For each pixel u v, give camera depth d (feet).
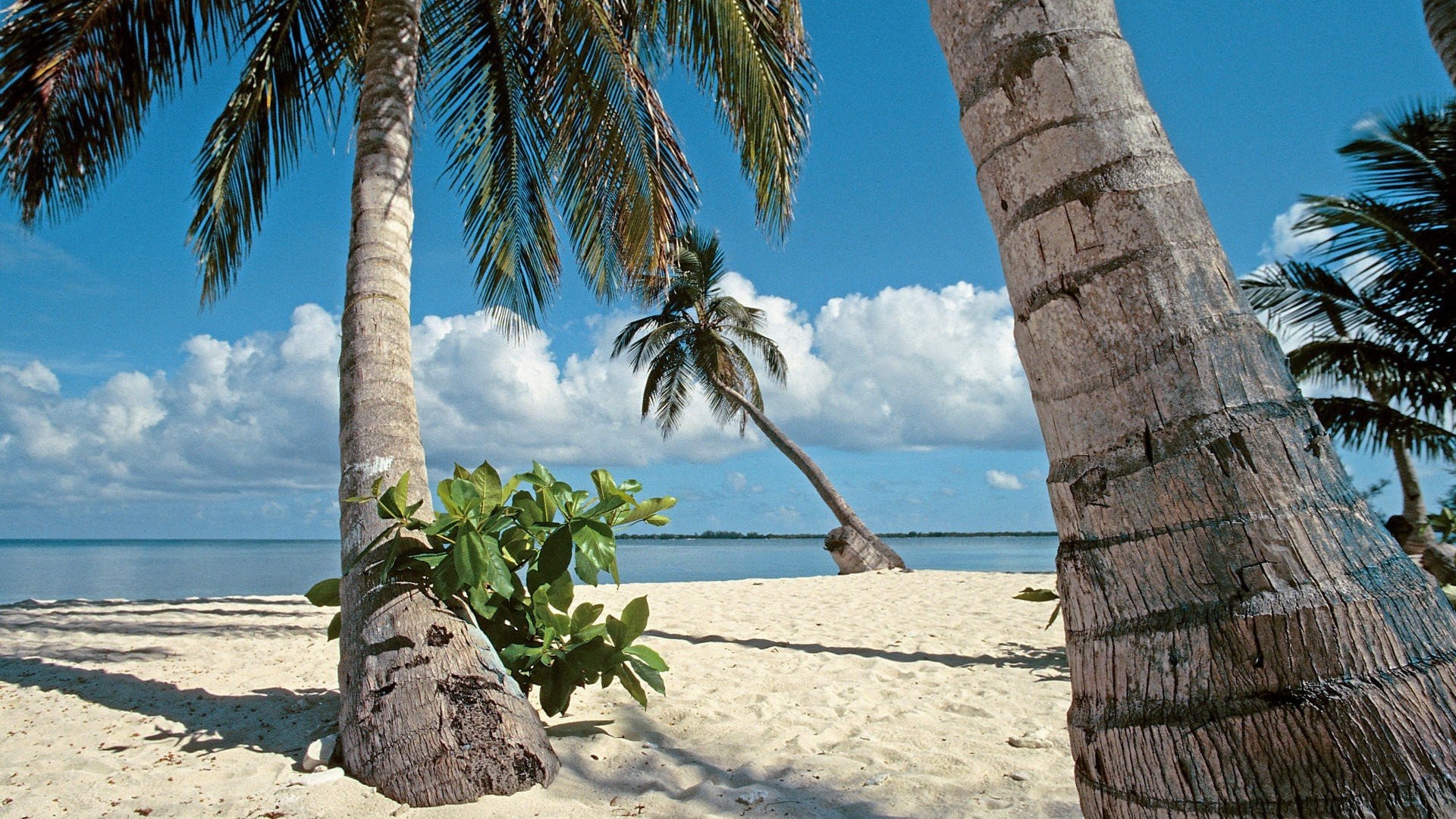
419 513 10.27
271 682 13.10
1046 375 4.47
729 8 18.40
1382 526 3.94
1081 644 4.19
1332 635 3.50
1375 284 29.30
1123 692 3.90
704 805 8.05
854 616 24.52
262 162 19.86
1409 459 31.12
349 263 11.69
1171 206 4.24
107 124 18.33
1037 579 37.37
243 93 18.84
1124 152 4.33
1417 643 3.54
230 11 18.07
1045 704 12.55
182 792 7.97
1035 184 4.50
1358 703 3.37
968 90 4.92
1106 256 4.21
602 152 20.65
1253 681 3.55
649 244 22.70
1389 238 27.73
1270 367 4.07
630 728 10.87
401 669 8.65
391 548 9.35
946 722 11.50
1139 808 3.78
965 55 4.93
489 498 9.54
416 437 10.85
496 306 23.41
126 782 8.21
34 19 16.14
